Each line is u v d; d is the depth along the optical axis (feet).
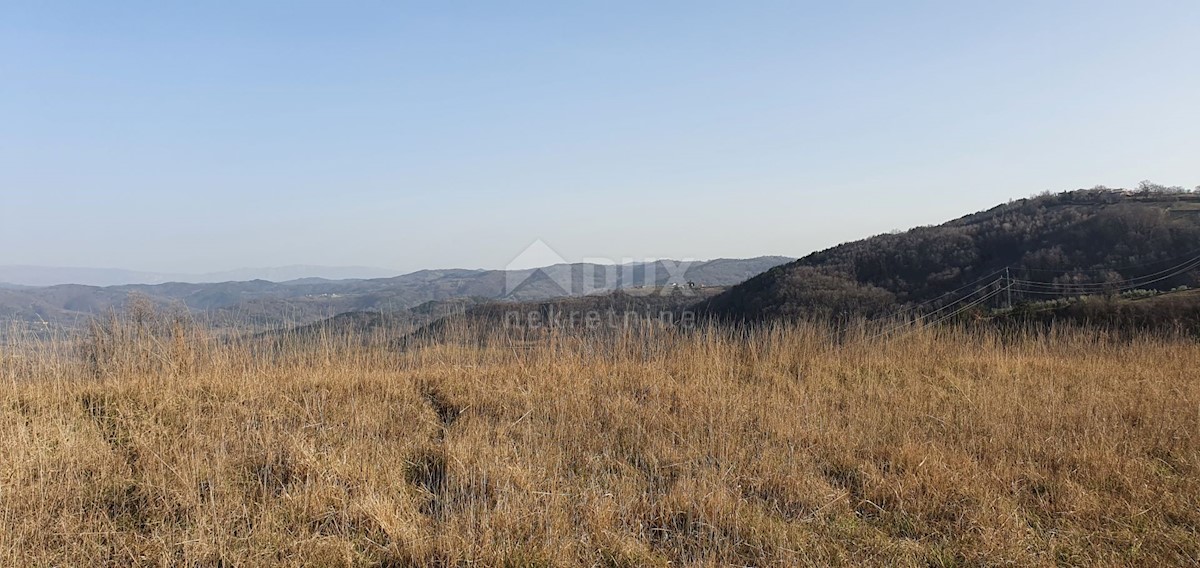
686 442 17.81
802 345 31.42
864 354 31.48
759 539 12.67
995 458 16.57
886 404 22.15
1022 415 20.34
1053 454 16.85
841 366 29.04
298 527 12.60
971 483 15.10
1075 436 18.07
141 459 15.06
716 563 11.87
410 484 15.06
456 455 15.84
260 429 17.35
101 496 13.53
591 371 26.12
